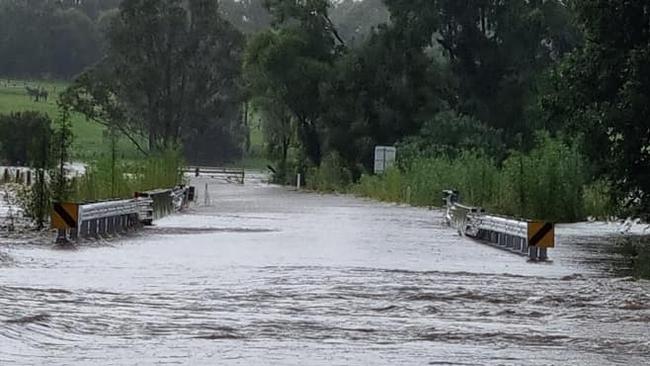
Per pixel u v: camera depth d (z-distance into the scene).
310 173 104.62
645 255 32.09
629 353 15.49
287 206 66.06
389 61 101.00
